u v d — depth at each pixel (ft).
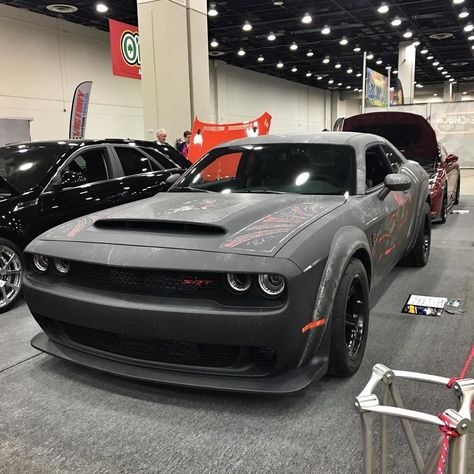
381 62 90.74
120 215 9.48
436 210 23.11
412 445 4.42
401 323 11.80
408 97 72.64
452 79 119.65
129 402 8.53
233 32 63.87
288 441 7.28
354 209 9.86
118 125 60.03
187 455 7.03
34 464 6.92
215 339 7.47
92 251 8.37
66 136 52.24
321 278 7.92
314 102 124.88
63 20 51.01
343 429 7.54
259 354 7.75
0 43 44.70
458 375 9.15
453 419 3.53
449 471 3.56
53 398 8.75
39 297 9.01
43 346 9.53
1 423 7.98
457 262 17.46
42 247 9.07
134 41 36.68
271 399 8.45
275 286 7.43
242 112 92.22
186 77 32.42
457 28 64.90
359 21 60.03
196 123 26.14
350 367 8.95
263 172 11.60
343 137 12.15
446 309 12.65
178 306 7.62
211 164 12.56
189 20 32.35
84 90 36.19
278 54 80.69
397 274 16.05
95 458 7.02
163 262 7.68
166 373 8.06
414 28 64.18
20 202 14.14
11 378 9.56
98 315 8.19
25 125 36.96
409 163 15.75
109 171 17.07
